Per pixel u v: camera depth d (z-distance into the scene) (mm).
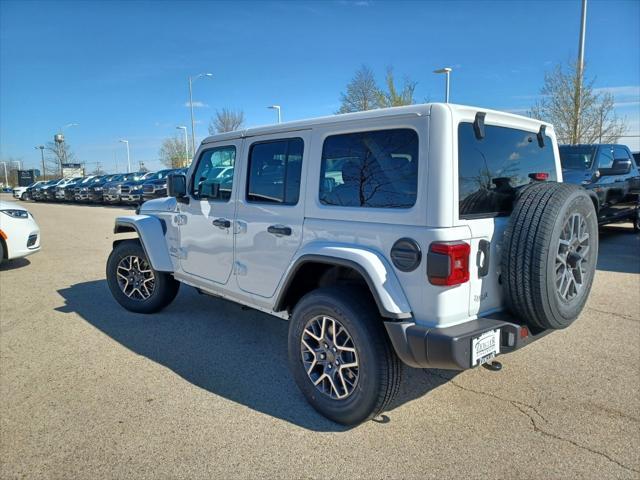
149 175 26750
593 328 4730
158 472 2641
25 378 3838
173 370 3953
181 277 4852
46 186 34969
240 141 3926
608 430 2979
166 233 5039
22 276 7621
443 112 2635
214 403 3398
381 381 2855
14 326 5113
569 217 2869
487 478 2555
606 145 9414
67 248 10609
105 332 4883
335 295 3010
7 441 2965
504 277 2834
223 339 4668
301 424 3117
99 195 28078
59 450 2857
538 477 2559
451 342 2535
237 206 3953
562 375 3742
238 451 2822
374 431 3016
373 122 2928
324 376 3143
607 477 2547
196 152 4488
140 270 5406
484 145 2957
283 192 3531
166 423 3137
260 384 3693
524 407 3271
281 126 3539
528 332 2881
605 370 3814
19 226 8016
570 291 3041
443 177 2611
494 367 3660
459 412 3225
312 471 2635
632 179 10234
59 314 5520
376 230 2871
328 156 3201
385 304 2713
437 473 2600
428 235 2633
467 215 2764
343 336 3068
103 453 2820
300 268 3365
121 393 3561
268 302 3699
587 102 17609
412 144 2744
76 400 3459
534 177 3443
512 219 2816
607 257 8148
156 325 5094
